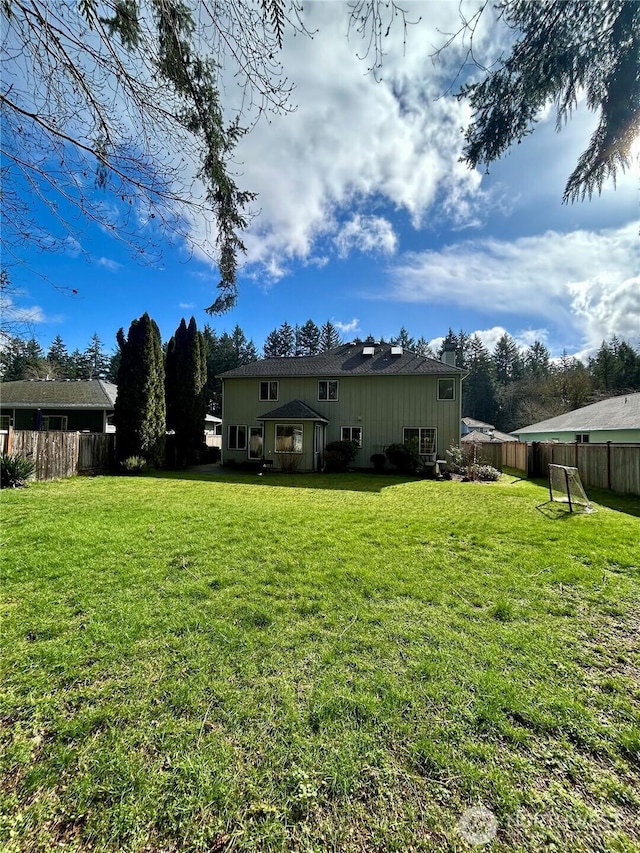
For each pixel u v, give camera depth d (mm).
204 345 19281
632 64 2201
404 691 2119
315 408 17406
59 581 3580
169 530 5367
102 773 1624
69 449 12242
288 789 1556
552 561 4270
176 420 17688
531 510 7449
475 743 1789
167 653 2482
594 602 3275
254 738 1804
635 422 15602
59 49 2285
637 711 2008
